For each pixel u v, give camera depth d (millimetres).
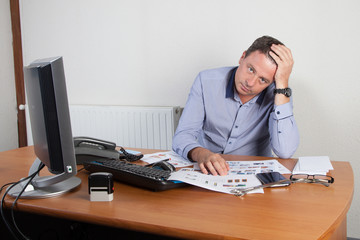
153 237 1289
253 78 1513
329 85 2232
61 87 1033
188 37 2605
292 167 1383
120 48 2863
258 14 2359
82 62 3031
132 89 2873
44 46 3162
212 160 1301
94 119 2871
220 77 1779
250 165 1374
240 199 1041
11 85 3223
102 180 1049
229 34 2469
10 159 1648
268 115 1754
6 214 1408
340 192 1083
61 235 1426
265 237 792
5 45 3154
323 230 824
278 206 978
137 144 2736
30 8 3154
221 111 1788
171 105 2750
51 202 1065
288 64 1514
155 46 2732
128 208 996
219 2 2465
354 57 2152
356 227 2252
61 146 1066
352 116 2203
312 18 2219
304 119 2322
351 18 2129
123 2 2795
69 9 3006
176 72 2691
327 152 2291
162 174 1171
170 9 2635
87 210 990
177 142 1609
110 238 1348
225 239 807
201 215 930
